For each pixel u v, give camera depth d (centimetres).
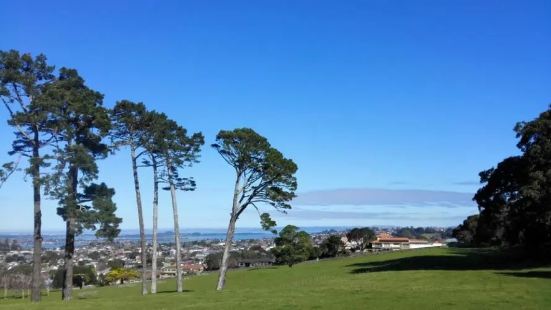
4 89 3359
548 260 4909
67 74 3684
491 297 2406
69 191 3447
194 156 4356
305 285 3712
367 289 3022
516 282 3136
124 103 4062
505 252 6888
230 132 4191
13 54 3444
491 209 5038
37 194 3566
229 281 6694
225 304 2494
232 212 4419
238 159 4272
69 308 2588
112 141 4141
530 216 4338
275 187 4341
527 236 5106
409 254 8281
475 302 2241
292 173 4331
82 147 3438
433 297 2453
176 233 4444
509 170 4816
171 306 2528
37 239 3544
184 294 3247
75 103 3469
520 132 4416
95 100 3738
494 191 4972
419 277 3897
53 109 3403
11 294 6575
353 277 4400
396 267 5634
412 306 2175
